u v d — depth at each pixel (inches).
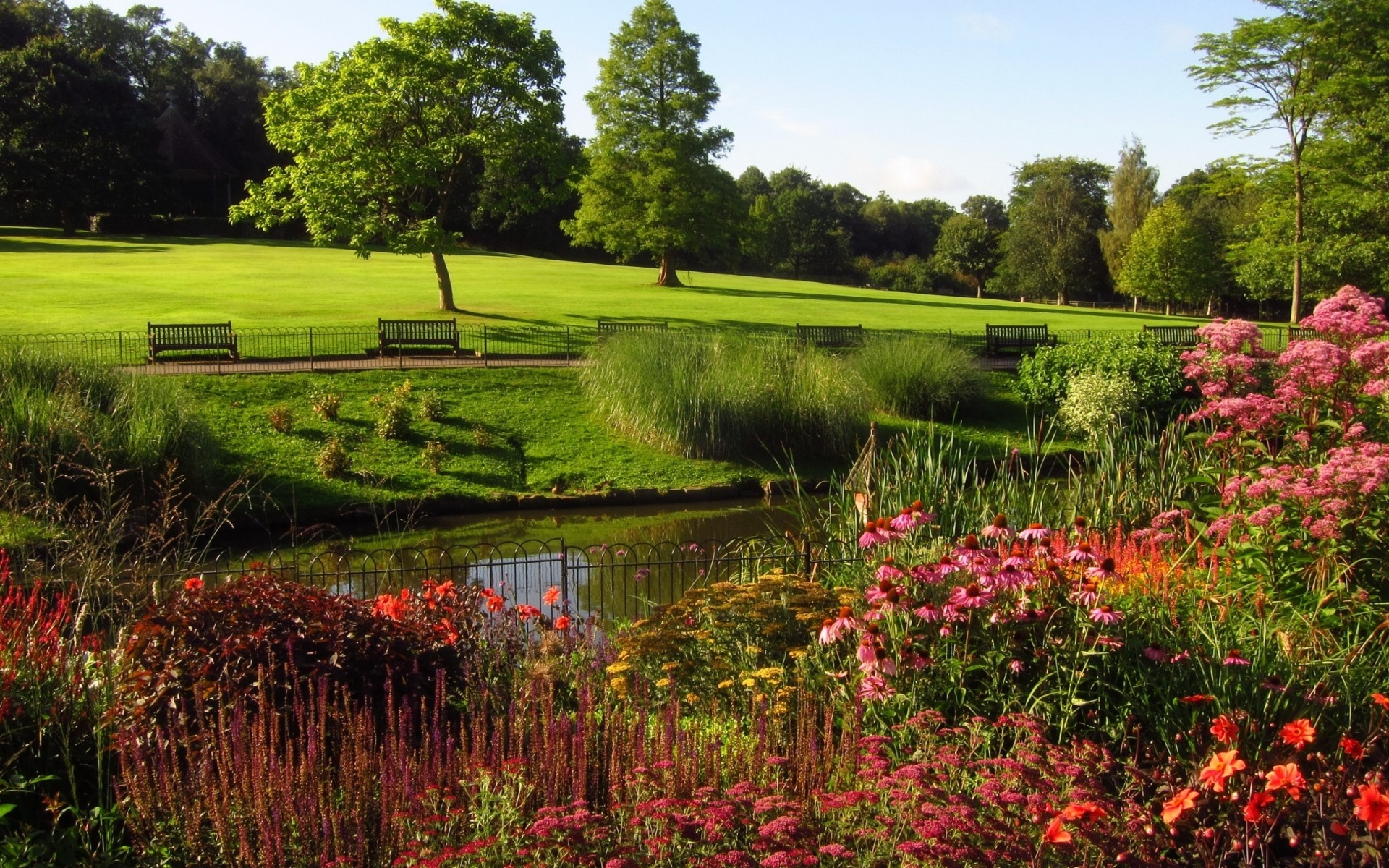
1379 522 247.1
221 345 918.4
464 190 2674.7
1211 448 339.3
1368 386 288.0
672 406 803.4
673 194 1824.6
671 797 146.9
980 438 869.2
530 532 652.7
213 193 2736.2
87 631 263.7
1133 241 2311.8
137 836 157.5
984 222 3129.9
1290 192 1673.2
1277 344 1149.7
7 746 177.9
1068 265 2691.9
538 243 2942.9
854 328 1113.4
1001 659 199.6
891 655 203.2
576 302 1467.8
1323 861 159.6
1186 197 2650.1
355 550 583.5
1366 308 307.4
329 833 154.3
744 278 2352.4
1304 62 1579.7
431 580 270.5
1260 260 1791.3
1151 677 198.5
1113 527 335.9
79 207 2273.6
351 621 216.5
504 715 209.2
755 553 379.6
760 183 4138.8
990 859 136.7
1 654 191.2
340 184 1153.4
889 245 3767.2
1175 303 2603.3
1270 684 186.1
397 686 210.4
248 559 555.5
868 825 153.9
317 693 196.4
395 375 882.1
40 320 1087.0
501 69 1214.3
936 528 317.7
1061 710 194.9
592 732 178.7
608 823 156.0
